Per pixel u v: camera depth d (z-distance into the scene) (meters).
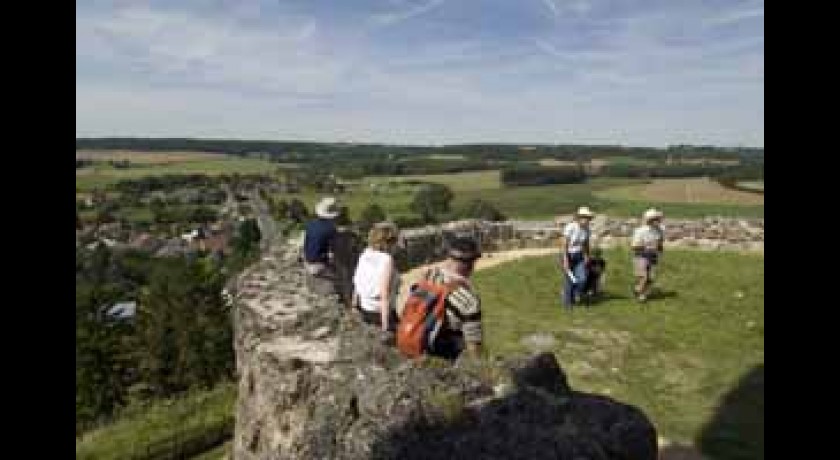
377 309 7.23
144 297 39.78
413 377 4.40
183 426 11.62
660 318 13.28
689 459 7.96
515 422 4.00
